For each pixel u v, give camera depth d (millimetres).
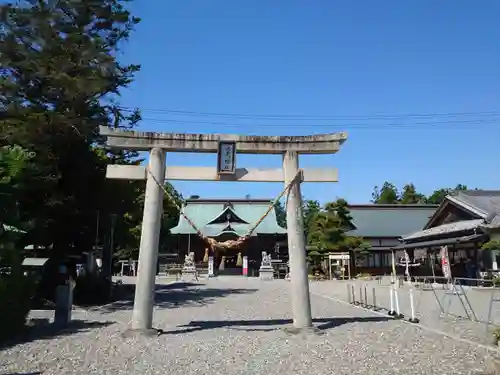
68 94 19297
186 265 43312
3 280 11867
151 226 12016
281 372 7922
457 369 7922
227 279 41250
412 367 8117
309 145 12742
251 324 13719
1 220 12953
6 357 9328
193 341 10859
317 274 42844
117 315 16703
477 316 15070
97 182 21266
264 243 52688
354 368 8125
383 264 51031
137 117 22219
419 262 40594
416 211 56938
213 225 52438
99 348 10172
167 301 21469
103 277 22938
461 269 32094
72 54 19422
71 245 22828
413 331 11953
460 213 34281
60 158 19938
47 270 21031
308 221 60750
